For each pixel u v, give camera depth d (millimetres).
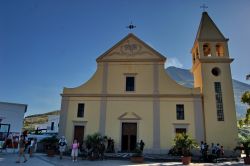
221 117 22469
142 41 25703
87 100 24109
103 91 24312
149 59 24922
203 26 26141
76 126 23547
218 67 24109
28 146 20203
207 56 24594
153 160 18016
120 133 22781
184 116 22672
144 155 20312
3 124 19953
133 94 23750
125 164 15266
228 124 22109
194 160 17859
